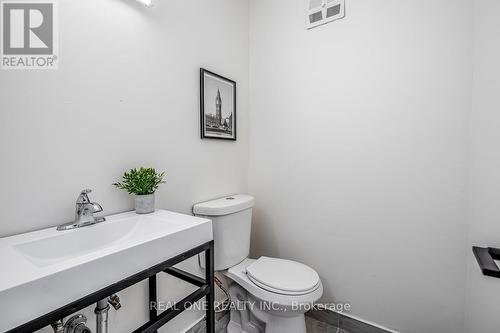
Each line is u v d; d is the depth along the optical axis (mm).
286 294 1117
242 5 1755
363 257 1405
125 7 1043
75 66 889
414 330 1269
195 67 1386
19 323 477
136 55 1088
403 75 1260
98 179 969
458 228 1147
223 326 1534
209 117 1476
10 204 755
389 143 1309
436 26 1173
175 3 1261
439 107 1176
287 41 1655
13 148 757
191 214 1379
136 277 685
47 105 826
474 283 1030
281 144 1706
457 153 1139
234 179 1717
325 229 1535
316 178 1562
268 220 1781
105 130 984
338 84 1458
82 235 831
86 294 578
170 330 1248
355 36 1392
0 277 502
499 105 978
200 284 967
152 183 1063
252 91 1838
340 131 1460
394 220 1308
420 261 1246
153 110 1166
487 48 1018
